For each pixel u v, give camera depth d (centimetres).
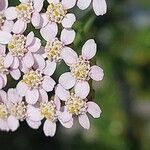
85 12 7
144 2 9
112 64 9
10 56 7
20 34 7
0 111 7
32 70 7
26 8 7
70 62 7
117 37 9
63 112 7
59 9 7
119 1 9
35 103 7
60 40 7
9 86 7
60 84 7
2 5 7
